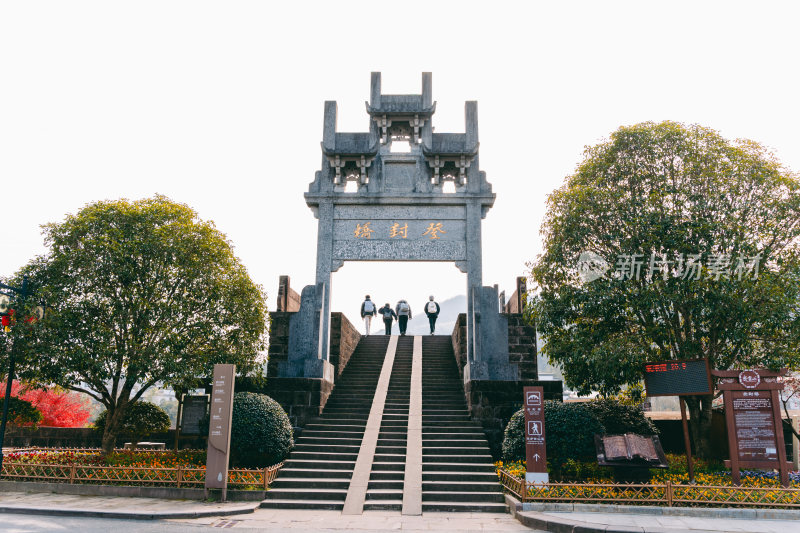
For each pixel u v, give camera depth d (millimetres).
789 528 9508
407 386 18875
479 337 17422
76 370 13734
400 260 18125
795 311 12930
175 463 13992
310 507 11727
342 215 18453
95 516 10570
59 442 19031
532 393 12336
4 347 13531
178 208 15406
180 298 14484
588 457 12719
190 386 14547
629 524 9695
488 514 11375
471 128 18672
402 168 18844
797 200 13328
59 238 14312
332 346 19562
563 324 15258
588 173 15258
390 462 13586
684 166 14203
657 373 12938
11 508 10797
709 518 10289
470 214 18281
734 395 12234
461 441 14875
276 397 16219
